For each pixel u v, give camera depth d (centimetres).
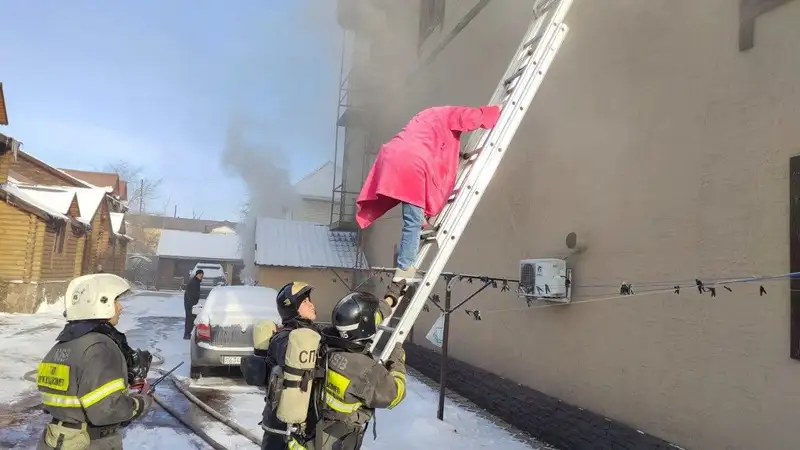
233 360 735
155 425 546
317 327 277
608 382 447
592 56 500
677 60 398
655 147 414
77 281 246
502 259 649
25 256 1587
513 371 603
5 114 1577
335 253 1455
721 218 350
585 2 516
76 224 2000
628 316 430
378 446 485
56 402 232
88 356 231
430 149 295
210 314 760
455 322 768
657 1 421
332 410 230
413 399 670
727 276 343
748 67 338
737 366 331
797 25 307
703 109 371
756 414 316
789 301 300
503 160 663
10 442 484
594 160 488
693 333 366
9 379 721
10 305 1549
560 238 532
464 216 283
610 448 424
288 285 283
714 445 343
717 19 364
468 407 641
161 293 3106
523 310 592
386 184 285
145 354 272
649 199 416
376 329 247
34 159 2609
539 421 522
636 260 425
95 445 236
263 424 278
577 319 495
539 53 321
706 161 365
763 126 325
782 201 309
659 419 390
